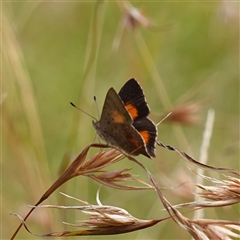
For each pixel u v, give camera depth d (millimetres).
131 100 515
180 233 599
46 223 580
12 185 597
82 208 491
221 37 746
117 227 490
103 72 743
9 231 593
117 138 519
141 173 666
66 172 495
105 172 496
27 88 589
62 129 697
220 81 729
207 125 553
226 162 622
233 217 577
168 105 610
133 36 651
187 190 581
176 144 680
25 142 586
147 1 772
